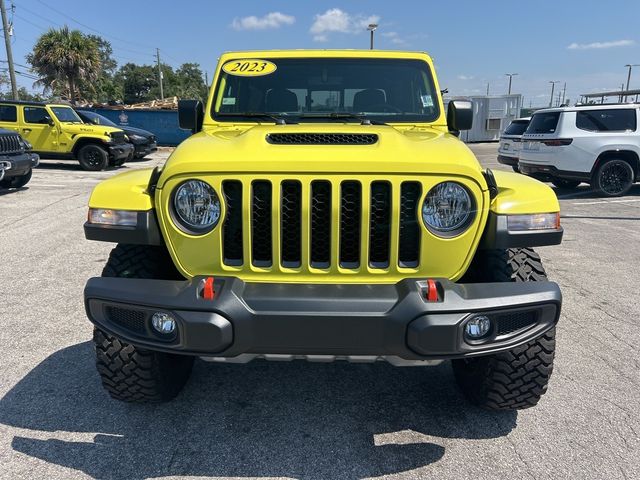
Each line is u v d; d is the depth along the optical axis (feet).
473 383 9.58
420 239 7.77
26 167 34.27
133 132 61.36
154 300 7.41
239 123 11.59
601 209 31.94
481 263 8.95
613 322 14.16
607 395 10.38
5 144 32.83
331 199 7.58
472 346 7.46
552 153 36.52
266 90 11.94
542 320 7.77
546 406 10.01
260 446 8.80
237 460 8.45
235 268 7.91
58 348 12.10
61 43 109.81
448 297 7.31
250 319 7.31
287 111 11.89
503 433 9.18
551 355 8.57
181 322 7.34
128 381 8.93
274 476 8.09
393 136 8.54
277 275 7.88
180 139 89.45
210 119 11.74
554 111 36.91
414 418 9.64
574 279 18.03
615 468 8.21
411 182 7.68
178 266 8.08
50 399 10.02
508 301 7.41
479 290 7.54
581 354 12.20
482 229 7.93
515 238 8.03
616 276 18.40
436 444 8.89
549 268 19.33
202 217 7.83
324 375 11.27
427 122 11.61
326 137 8.65
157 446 8.75
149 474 8.09
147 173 9.34
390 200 7.63
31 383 10.57
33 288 16.15
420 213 7.69
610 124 35.94
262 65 12.10
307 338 7.33
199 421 9.48
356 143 8.43
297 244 7.88
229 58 12.29
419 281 7.61
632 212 30.89
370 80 11.98
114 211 8.25
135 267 8.71
